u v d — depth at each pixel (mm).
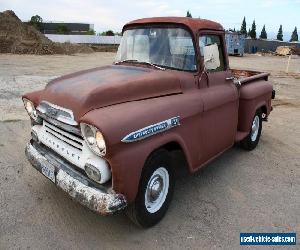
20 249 3205
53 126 3602
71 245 3311
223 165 5434
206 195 4418
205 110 4094
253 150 6195
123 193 3090
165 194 3740
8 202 3963
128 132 3029
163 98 3691
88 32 64438
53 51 27125
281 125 8047
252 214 4031
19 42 26141
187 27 4109
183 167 5172
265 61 30219
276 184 4848
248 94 5344
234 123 4992
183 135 3771
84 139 3117
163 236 3533
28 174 4680
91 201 3072
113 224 3678
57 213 3803
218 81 4547
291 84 15125
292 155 6047
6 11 29484
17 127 6641
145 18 4590
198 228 3697
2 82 11273
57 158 3584
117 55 4723
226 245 3445
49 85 3861
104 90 3285
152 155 3402
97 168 3045
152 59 4285
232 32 36125
